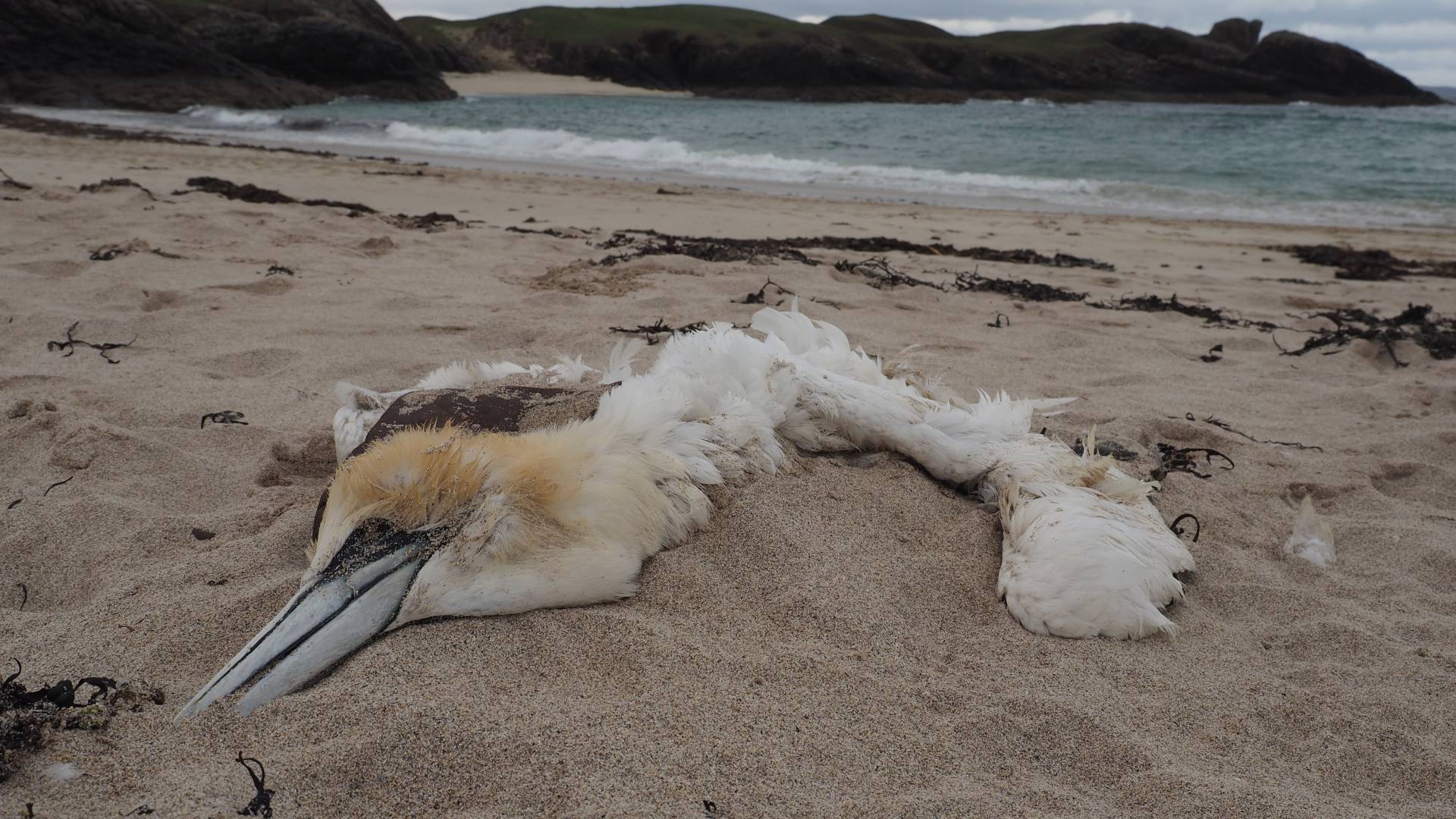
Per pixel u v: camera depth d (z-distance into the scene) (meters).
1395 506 0.91
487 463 0.63
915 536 0.76
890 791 0.52
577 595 0.64
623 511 0.66
